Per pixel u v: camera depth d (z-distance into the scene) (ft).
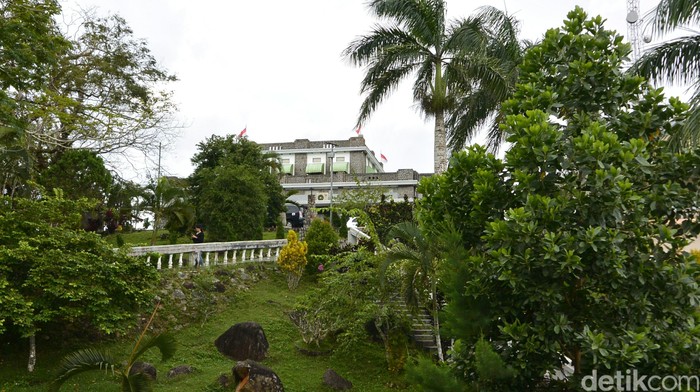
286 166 178.60
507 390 16.37
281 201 113.19
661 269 16.44
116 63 70.79
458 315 16.66
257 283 53.36
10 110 41.93
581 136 17.61
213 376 33.78
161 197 69.97
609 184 15.88
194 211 72.13
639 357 14.84
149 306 36.11
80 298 29.60
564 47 19.76
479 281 16.84
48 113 56.54
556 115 18.98
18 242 30.81
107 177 65.77
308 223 98.94
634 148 16.49
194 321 43.01
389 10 54.90
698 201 16.72
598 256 15.72
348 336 39.78
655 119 18.15
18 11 40.88
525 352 16.28
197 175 99.40
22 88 41.75
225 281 49.80
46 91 55.77
